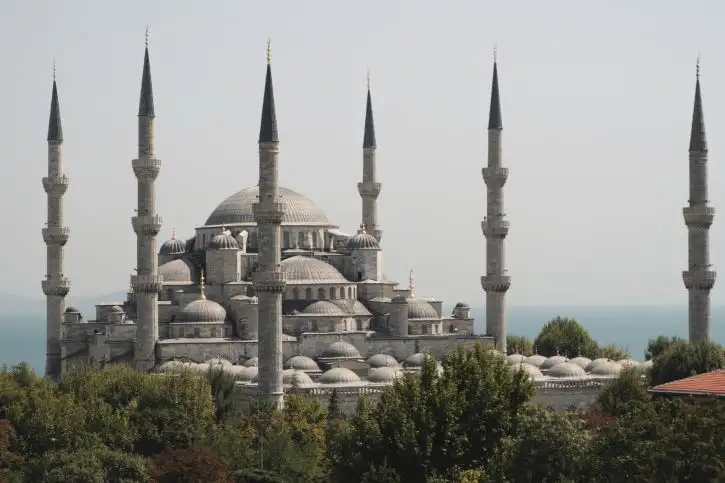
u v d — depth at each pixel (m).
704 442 188.12
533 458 199.62
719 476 185.12
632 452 193.62
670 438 190.12
